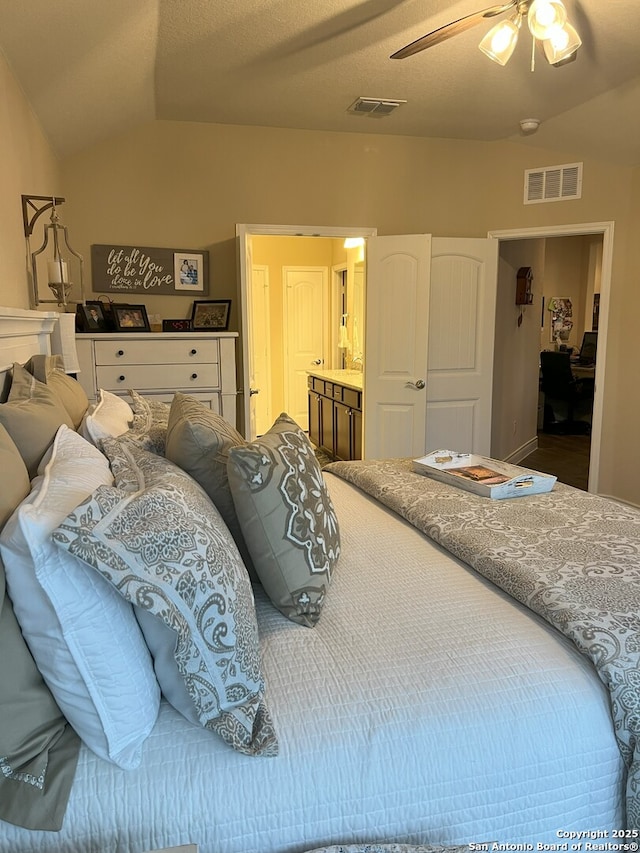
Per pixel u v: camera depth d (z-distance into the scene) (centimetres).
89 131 358
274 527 133
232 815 95
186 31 264
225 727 100
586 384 761
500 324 511
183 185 409
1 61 223
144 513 102
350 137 433
